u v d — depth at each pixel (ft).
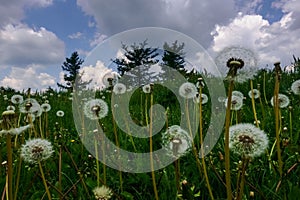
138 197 1.55
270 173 1.56
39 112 2.15
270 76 4.51
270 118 2.68
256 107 3.30
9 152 0.95
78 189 1.54
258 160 1.72
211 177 1.58
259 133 0.93
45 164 1.74
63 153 2.10
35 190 1.59
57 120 3.40
